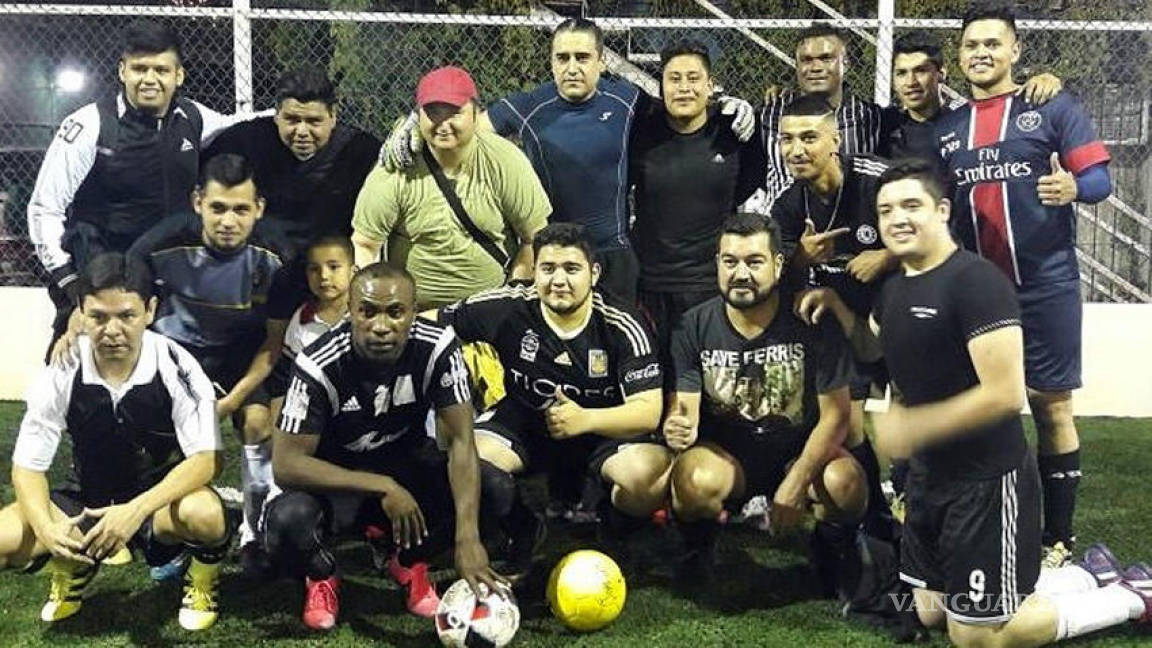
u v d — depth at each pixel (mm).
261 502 3688
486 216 3969
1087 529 4258
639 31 7836
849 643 3225
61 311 3980
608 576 3248
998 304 2871
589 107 4219
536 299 3629
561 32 4145
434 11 7371
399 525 3191
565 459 3824
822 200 3740
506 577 3467
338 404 3195
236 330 3758
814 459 3479
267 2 7309
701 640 3236
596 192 4258
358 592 3598
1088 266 6816
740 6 7633
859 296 3619
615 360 3633
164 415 3238
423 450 3381
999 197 3887
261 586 3643
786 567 3828
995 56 3848
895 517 3812
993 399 2889
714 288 4258
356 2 7371
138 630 3293
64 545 3055
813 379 3568
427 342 3176
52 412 3162
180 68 4020
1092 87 6773
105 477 3312
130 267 3117
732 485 3576
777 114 4301
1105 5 7277
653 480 3609
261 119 4129
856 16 7449
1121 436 5805
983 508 2945
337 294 3662
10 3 6625
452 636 3070
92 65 6875
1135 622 3305
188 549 3373
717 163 4176
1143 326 6398
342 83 6812
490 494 3367
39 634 3262
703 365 3615
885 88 6055
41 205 3973
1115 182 6805
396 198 3922
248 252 3697
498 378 3771
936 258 2967
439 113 3736
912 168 2967
